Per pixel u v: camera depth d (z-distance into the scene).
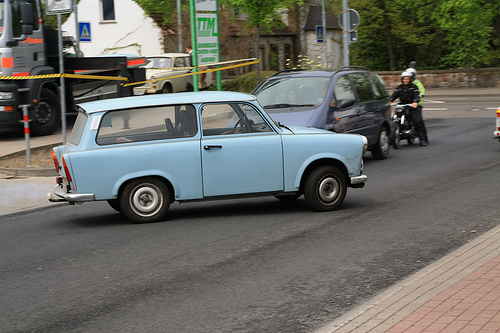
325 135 9.88
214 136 9.48
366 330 5.03
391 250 7.71
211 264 7.34
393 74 39.81
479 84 38.34
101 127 9.20
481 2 37.56
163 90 28.84
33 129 19.27
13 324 5.72
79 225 9.63
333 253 7.65
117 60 20.48
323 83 13.88
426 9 40.78
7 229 9.55
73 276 7.07
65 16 45.84
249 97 9.73
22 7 18.22
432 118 24.70
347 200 10.83
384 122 15.52
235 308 5.93
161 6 43.56
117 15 45.25
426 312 5.32
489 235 7.90
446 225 8.88
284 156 9.63
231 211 10.27
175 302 6.13
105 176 9.13
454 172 13.23
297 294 6.27
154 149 9.25
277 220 9.49
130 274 7.06
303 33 55.31
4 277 7.12
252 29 38.09
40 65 19.45
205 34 18.36
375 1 42.72
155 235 8.77
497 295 5.63
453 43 45.09
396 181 12.48
